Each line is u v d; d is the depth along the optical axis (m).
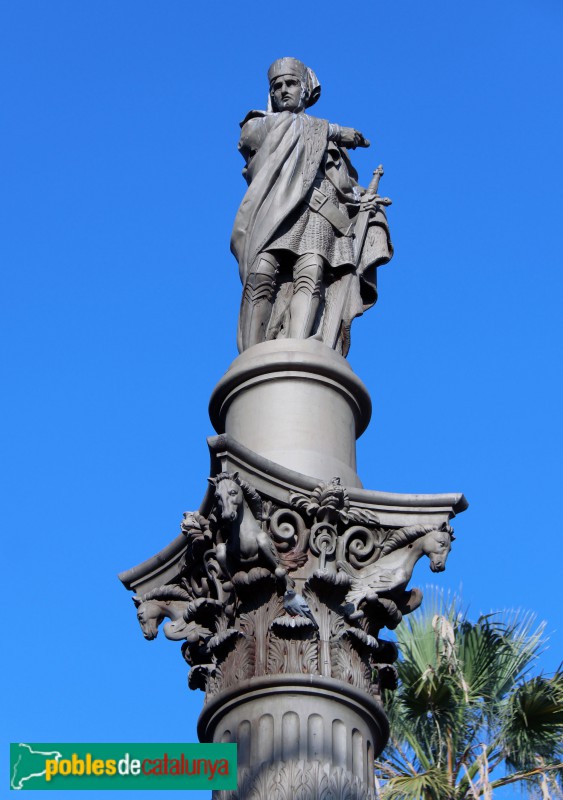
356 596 10.80
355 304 12.74
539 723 16.31
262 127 13.17
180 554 11.41
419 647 16.59
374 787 10.39
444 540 11.05
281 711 10.24
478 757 15.56
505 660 16.73
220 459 10.87
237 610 10.80
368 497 11.12
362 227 13.12
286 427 11.58
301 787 9.89
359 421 12.19
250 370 11.85
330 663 10.48
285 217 12.59
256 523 10.80
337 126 13.35
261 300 12.48
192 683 11.13
